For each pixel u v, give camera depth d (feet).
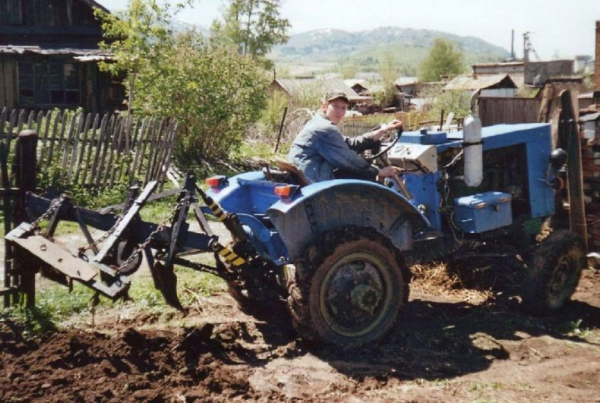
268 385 13.16
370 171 16.21
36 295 17.15
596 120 22.39
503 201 18.26
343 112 16.81
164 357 13.80
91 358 13.69
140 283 18.89
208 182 17.21
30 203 15.51
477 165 17.71
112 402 11.94
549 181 19.99
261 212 16.48
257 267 16.11
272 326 16.39
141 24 44.70
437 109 102.12
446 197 18.25
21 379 12.61
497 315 17.93
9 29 61.41
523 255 19.33
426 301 18.83
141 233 14.85
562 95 21.90
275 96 75.61
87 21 63.67
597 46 41.06
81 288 17.97
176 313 16.83
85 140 32.63
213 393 12.66
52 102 62.08
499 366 14.60
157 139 35.14
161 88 42.65
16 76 60.59
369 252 14.97
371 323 15.39
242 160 45.91
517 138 19.22
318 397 12.72
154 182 15.02
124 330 15.49
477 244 18.90
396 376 13.76
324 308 14.71
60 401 11.89
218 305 17.67
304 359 14.49
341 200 15.23
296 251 14.71
